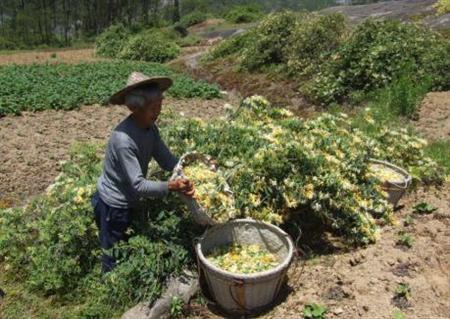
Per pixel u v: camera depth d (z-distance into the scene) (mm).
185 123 5461
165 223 4480
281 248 4359
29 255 5141
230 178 4605
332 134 5590
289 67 13109
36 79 14734
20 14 41938
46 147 9102
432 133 8438
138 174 4137
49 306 4641
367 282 4191
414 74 10570
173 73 16719
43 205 5578
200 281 4414
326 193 4750
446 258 4578
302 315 3965
